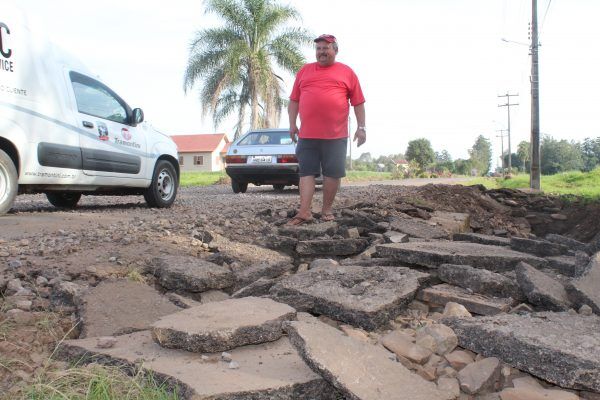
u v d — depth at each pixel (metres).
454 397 2.50
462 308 3.28
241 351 2.78
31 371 2.69
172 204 9.30
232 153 12.89
